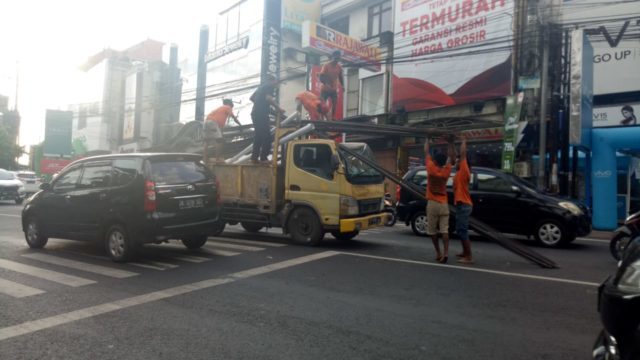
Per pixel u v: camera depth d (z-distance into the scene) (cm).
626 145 1336
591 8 1519
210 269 684
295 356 372
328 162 882
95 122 4203
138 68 3891
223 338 411
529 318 466
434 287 584
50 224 841
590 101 1376
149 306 505
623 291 276
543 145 1324
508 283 605
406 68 1961
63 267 702
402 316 471
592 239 1121
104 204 750
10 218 1431
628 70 1476
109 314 479
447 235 740
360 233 1156
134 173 732
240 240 971
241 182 994
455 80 1792
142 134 3700
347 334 421
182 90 3350
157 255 793
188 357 371
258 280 618
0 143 3803
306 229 904
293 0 2467
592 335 420
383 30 2156
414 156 1892
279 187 946
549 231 959
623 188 1565
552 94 1403
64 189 828
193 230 761
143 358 369
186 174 779
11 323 452
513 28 1617
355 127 1005
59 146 3728
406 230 1239
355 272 666
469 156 1712
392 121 1878
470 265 721
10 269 688
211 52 2997
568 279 630
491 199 1016
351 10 2323
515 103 1427
